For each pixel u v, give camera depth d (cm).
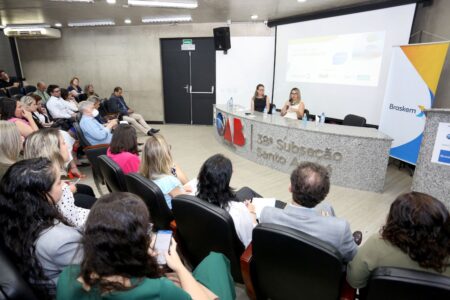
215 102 746
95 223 72
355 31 471
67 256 107
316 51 538
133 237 73
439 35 401
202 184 158
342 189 358
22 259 104
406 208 105
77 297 73
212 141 597
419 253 102
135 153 256
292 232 112
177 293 75
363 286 119
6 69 779
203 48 719
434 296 87
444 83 397
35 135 192
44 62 788
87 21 649
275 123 414
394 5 416
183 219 149
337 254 106
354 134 349
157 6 481
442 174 238
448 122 228
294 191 135
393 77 415
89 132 369
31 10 519
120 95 663
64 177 375
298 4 474
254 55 682
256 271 139
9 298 85
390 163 457
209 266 115
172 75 754
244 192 242
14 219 106
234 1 454
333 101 523
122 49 748
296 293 131
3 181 108
